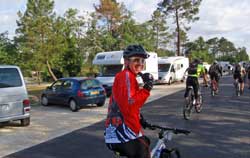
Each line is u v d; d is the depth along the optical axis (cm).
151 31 6062
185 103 1203
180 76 3625
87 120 1305
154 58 2723
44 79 4806
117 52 2386
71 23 4572
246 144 831
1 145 915
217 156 731
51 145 892
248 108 1470
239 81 2044
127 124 370
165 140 451
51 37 4147
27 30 4053
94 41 4809
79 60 4528
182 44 7488
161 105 1670
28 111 1181
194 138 898
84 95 1603
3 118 1102
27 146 895
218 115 1282
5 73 1129
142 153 375
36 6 4153
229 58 11731
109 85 2145
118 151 379
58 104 1725
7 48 4022
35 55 4050
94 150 820
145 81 368
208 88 2586
